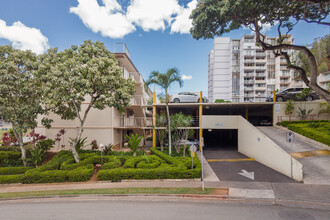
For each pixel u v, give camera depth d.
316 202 7.12
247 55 47.66
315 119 18.52
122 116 19.95
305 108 18.89
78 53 12.40
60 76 10.81
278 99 20.28
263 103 19.36
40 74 11.71
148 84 14.12
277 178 10.09
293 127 16.70
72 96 10.93
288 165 10.36
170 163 12.56
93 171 11.71
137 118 19.59
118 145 19.58
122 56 19.20
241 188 8.80
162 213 6.47
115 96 12.42
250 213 6.39
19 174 11.22
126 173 10.60
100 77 11.20
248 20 13.27
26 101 12.88
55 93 10.51
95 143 17.55
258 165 12.75
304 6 12.22
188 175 10.39
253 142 14.55
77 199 8.10
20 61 12.28
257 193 8.13
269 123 20.45
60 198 8.27
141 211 6.67
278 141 15.00
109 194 8.37
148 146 20.95
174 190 8.69
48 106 13.73
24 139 17.94
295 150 13.24
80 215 6.45
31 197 8.31
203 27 12.98
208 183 9.65
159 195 8.23
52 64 12.26
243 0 10.31
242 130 16.83
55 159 13.34
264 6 11.75
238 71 49.84
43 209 7.06
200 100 19.16
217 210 6.66
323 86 36.91
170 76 13.95
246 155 15.88
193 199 7.80
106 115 18.02
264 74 47.94
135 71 24.30
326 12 12.20
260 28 14.35
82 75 11.34
